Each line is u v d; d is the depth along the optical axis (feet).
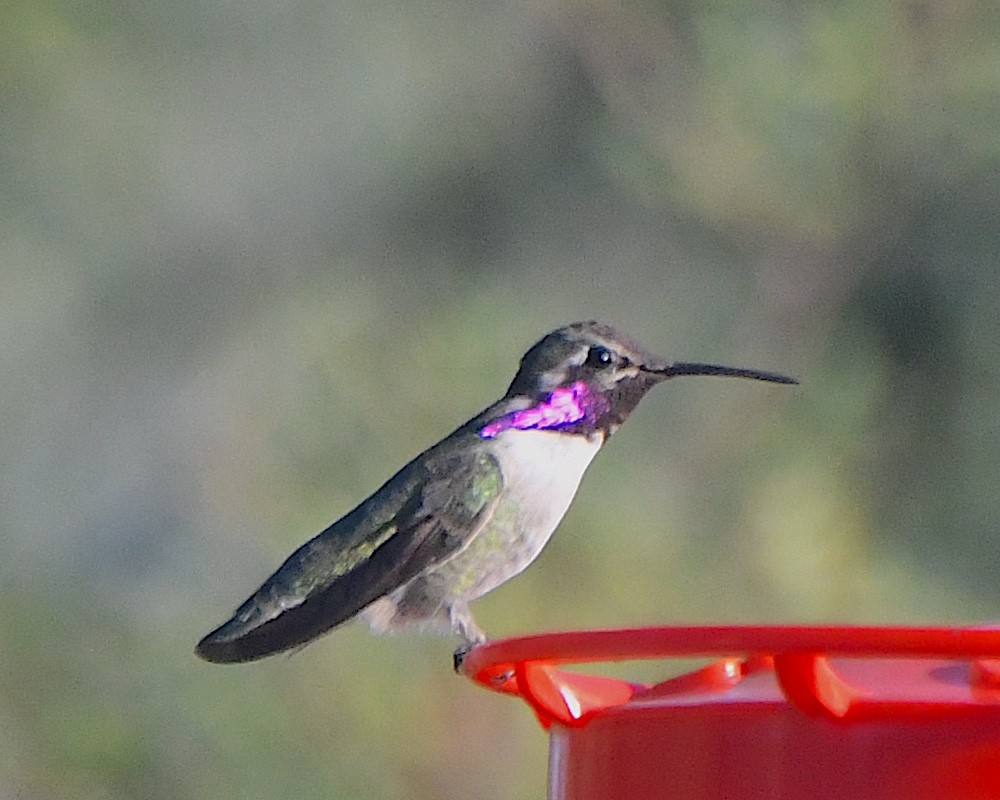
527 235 41.63
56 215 44.16
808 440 37.65
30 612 38.63
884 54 37.06
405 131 43.29
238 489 39.93
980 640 14.32
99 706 37.14
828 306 38.42
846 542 36.63
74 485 42.75
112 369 43.98
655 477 37.27
